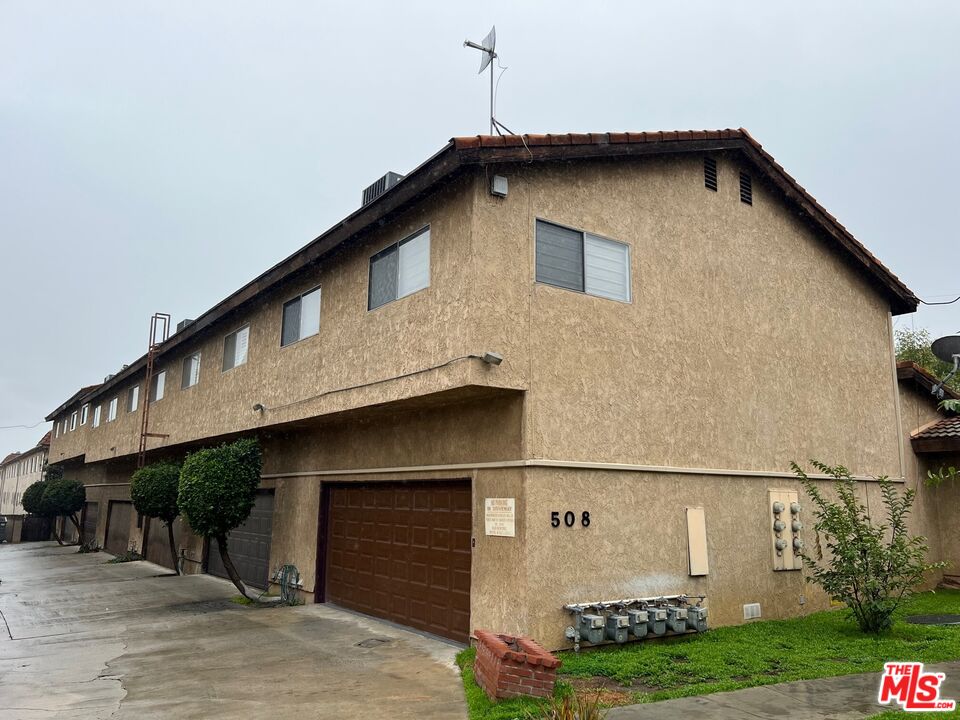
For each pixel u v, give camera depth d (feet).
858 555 32.45
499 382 27.35
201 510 43.42
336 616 38.73
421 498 35.29
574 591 28.17
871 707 20.42
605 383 30.81
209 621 38.96
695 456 33.76
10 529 136.46
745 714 19.88
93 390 92.94
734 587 34.17
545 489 28.07
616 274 32.40
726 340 36.50
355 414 36.81
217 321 53.47
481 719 19.97
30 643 35.37
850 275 45.32
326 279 39.45
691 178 36.65
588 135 30.58
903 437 46.62
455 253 28.68
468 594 31.07
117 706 23.40
